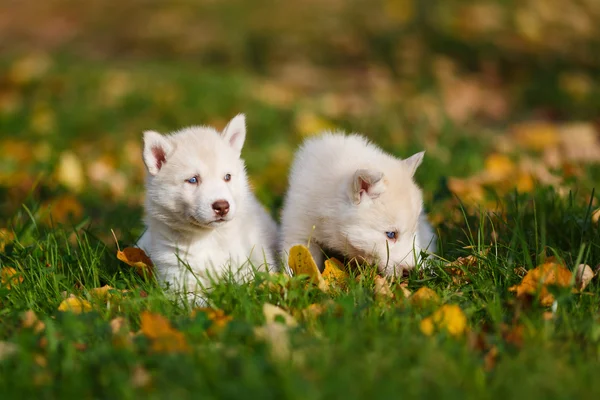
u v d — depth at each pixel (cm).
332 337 561
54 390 509
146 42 2758
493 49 2234
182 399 482
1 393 500
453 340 565
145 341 573
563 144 1435
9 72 2158
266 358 527
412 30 2422
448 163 1313
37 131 1675
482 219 818
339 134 918
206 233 805
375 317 602
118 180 1326
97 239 875
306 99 1925
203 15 2934
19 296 720
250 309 634
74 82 2025
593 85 1930
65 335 585
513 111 1828
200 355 538
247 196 848
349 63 2356
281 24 2686
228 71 2286
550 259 713
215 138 826
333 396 475
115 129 1695
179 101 1820
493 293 676
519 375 505
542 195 944
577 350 547
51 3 3375
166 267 808
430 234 867
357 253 800
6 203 1196
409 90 1992
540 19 2444
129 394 486
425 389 491
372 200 788
